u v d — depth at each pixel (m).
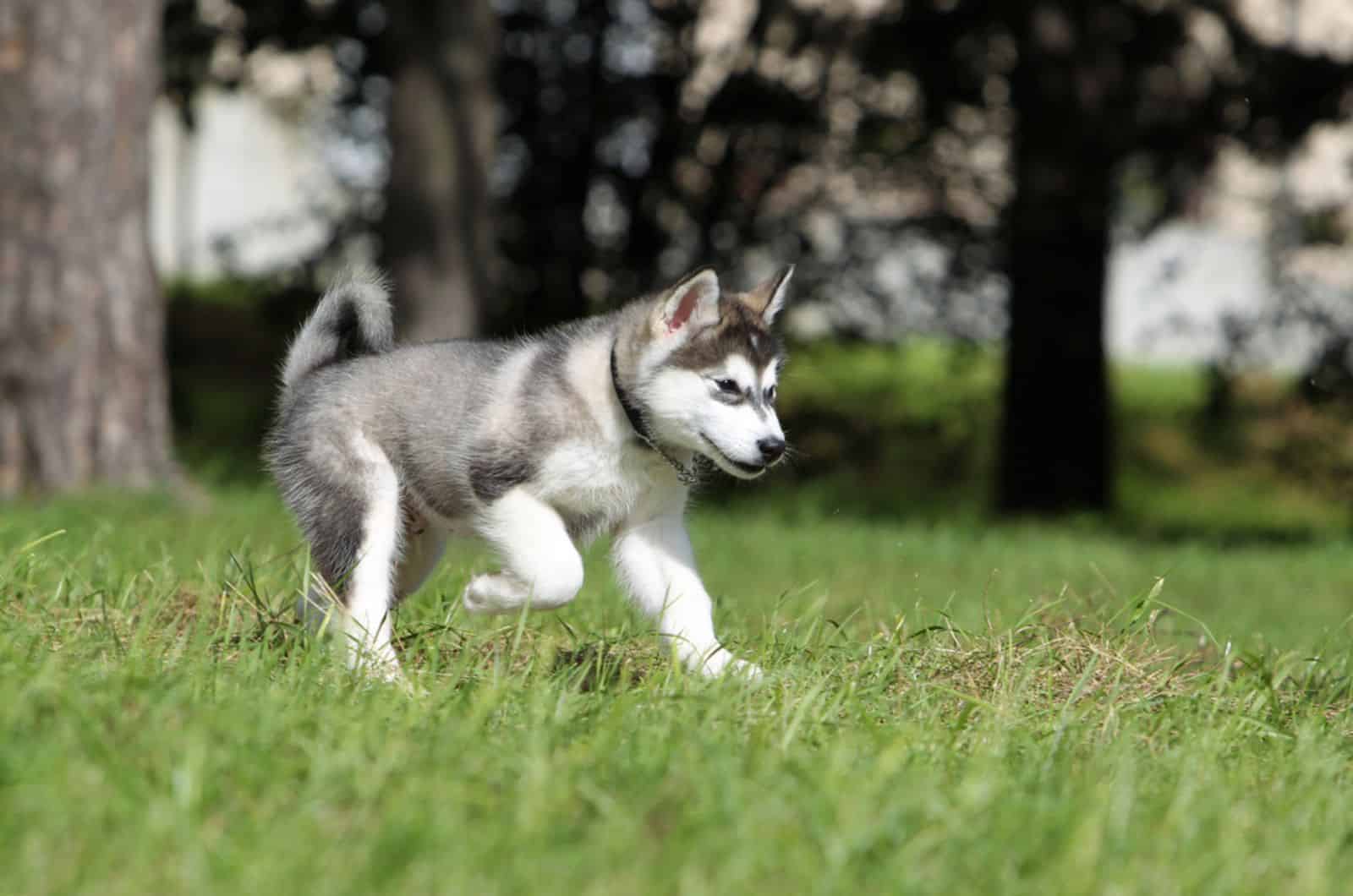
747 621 8.97
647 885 4.48
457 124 20.64
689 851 4.68
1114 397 34.25
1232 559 18.09
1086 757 6.29
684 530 7.94
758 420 7.56
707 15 25.67
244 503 15.01
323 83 26.38
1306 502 31.06
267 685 6.37
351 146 26.52
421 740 5.70
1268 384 31.05
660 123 25.88
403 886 4.41
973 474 28.95
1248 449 31.75
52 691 5.69
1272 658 8.52
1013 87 23.34
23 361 14.77
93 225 14.90
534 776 5.13
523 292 26.69
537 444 7.44
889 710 6.85
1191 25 23.12
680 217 26.39
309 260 26.72
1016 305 23.47
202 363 30.83
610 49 25.83
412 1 20.56
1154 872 4.79
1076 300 23.14
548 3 25.58
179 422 27.80
